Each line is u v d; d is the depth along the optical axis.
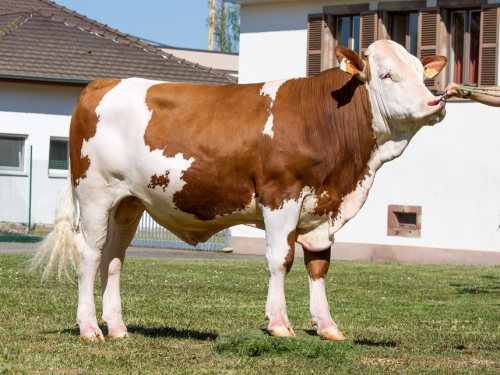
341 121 7.29
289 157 7.21
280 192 7.24
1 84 27.48
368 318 10.12
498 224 20.62
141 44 32.06
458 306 11.61
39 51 29.27
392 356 7.50
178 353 7.32
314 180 7.27
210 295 11.96
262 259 21.14
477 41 21.39
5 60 28.06
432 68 7.52
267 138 7.29
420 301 12.14
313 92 7.39
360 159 7.31
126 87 8.09
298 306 10.98
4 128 27.48
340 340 7.41
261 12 24.20
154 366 6.78
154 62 30.97
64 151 28.28
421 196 21.56
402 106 6.98
